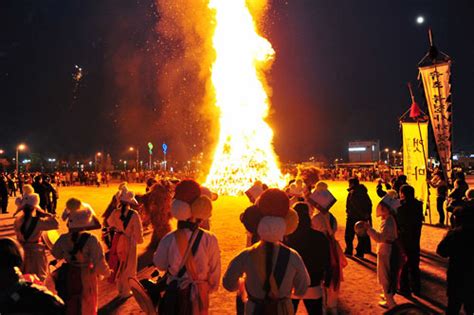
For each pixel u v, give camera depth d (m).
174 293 4.02
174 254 4.08
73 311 4.80
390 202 6.84
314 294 5.13
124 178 67.69
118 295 7.70
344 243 12.55
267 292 3.58
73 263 4.93
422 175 16.17
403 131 16.34
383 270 6.83
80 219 4.93
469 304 5.32
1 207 23.06
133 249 7.60
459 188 11.37
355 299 7.33
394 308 2.85
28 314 2.89
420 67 13.73
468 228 5.44
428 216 17.06
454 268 5.48
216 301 7.31
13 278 2.99
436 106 13.49
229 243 12.34
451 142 13.30
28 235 6.32
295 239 5.16
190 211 4.14
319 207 5.96
